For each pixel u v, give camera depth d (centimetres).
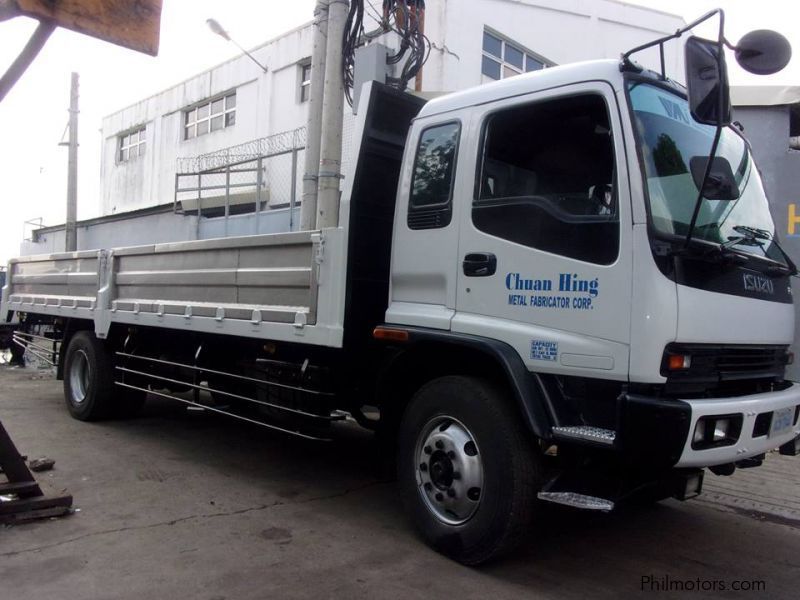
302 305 497
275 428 552
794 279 775
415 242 452
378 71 718
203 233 1527
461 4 1402
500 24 1500
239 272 559
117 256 741
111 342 773
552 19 1633
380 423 476
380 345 486
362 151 475
